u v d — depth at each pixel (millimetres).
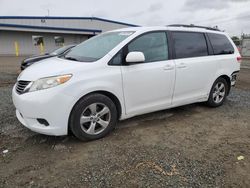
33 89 3652
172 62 4770
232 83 6152
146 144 3916
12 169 3223
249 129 4637
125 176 3059
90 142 3975
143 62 4398
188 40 5180
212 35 5730
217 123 4906
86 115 3916
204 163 3373
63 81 3637
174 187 2855
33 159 3461
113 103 4129
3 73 11516
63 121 3688
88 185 2895
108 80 3986
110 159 3449
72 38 34719
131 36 4367
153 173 3119
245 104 6316
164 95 4762
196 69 5168
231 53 6082
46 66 4062
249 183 2957
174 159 3461
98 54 4250
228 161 3441
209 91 5641
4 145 3852
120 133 4320
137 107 4453
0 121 4781
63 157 3512
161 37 4746
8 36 29375
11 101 6137
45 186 2887
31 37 30969
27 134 4230
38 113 3592
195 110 5707
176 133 4371
